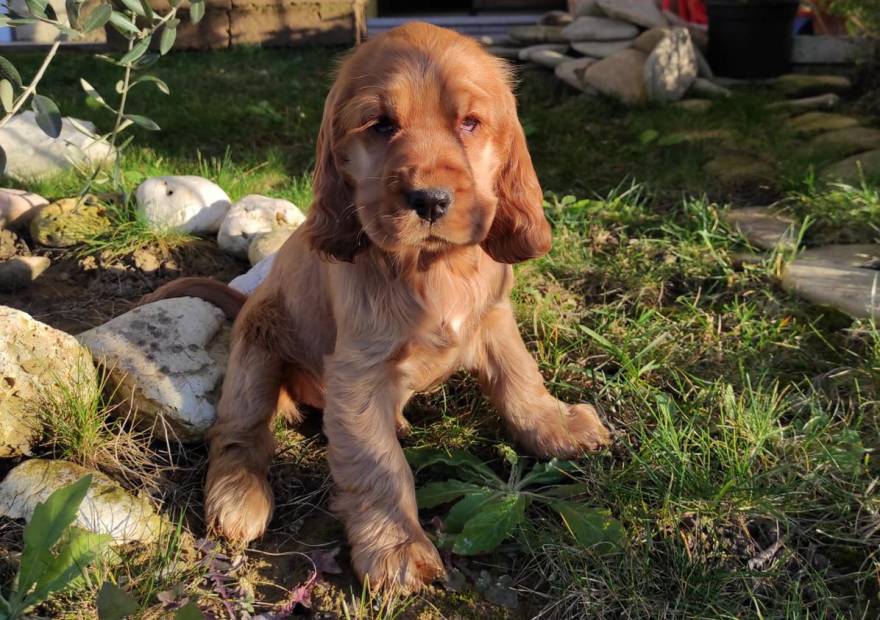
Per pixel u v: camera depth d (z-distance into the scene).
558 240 0.94
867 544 0.56
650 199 1.12
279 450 0.68
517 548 0.57
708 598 0.52
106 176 1.00
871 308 0.76
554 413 0.66
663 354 0.76
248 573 0.56
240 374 0.65
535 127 1.38
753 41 1.63
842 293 0.82
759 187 1.13
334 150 0.56
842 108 1.45
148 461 0.63
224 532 0.58
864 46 1.57
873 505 0.58
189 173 1.15
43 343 0.63
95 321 0.80
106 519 0.56
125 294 0.86
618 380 0.72
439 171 0.51
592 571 0.55
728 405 0.65
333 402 0.58
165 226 0.93
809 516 0.59
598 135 1.39
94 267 0.89
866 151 1.21
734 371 0.74
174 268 0.90
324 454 0.67
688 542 0.56
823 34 1.97
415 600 0.54
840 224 0.97
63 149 1.08
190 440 0.65
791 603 0.52
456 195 0.51
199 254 0.92
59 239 0.91
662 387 0.73
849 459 0.61
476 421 0.70
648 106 1.51
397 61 0.53
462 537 0.56
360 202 0.54
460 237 0.52
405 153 0.51
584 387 0.73
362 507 0.56
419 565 0.54
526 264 0.90
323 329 0.65
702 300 0.86
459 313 0.60
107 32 2.05
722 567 0.55
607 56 1.65
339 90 0.56
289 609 0.53
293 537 0.59
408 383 0.60
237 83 1.69
